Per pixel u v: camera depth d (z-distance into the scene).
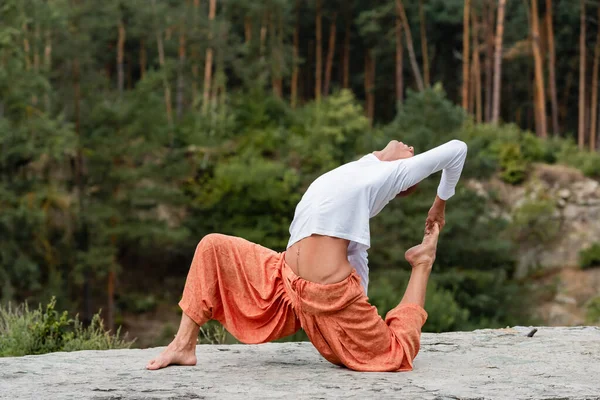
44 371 3.97
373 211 4.07
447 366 4.23
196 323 4.14
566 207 32.66
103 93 32.06
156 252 33.12
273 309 4.01
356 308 3.92
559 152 35.66
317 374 3.91
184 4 37.00
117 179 30.28
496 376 3.92
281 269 4.02
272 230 31.41
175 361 4.11
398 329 4.09
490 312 25.92
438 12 47.19
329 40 51.50
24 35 29.16
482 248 26.11
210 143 34.12
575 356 4.61
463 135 29.61
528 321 26.17
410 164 4.06
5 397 3.34
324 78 52.88
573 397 3.45
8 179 27.50
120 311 30.92
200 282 4.09
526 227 32.22
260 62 40.56
